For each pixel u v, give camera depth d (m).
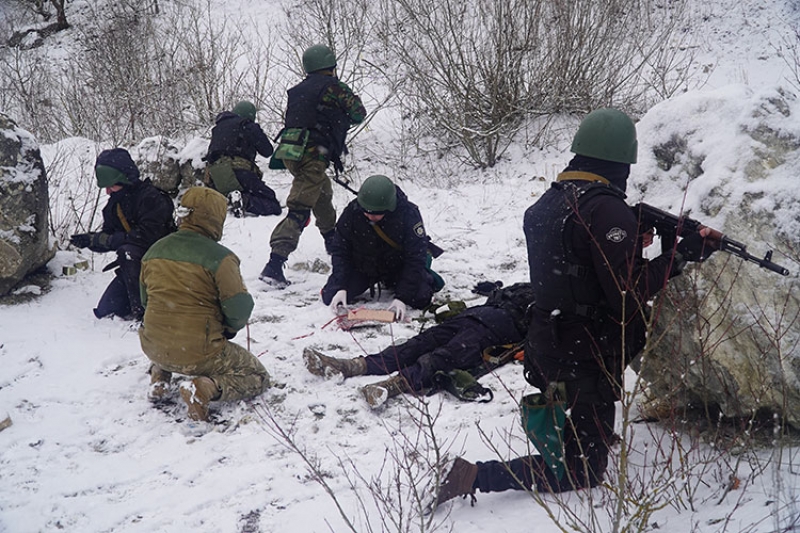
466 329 4.90
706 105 3.99
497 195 8.59
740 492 3.20
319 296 6.26
